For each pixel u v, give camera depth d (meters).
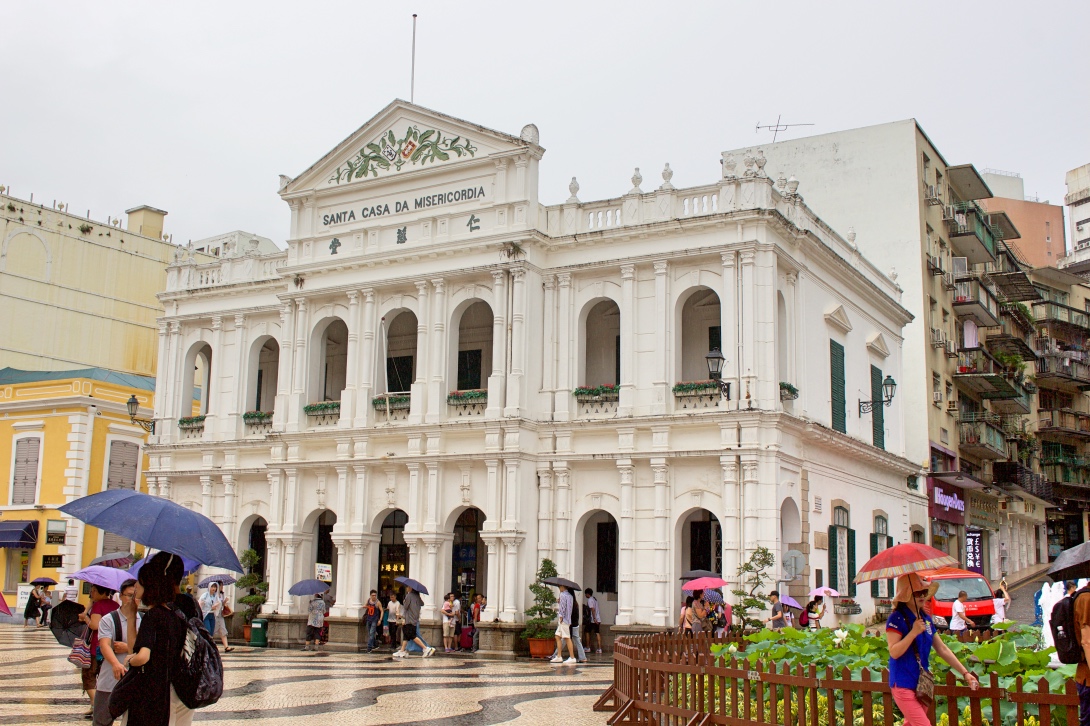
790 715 12.85
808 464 33.97
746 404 31.38
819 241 35.09
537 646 31.30
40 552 48.88
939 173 56.47
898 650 11.21
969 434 56.41
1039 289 76.81
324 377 39.62
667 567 31.77
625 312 33.66
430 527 34.75
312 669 26.98
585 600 33.12
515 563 33.22
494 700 20.53
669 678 15.30
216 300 42.47
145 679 9.95
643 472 32.81
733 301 32.06
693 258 32.94
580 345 34.75
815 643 15.13
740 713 14.16
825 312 36.59
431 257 36.25
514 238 34.53
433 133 37.09
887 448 43.38
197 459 41.72
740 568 29.72
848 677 12.23
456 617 33.22
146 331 60.88
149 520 10.52
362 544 36.09
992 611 31.94
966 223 56.97
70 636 15.84
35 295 55.97
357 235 37.97
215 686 10.34
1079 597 10.86
